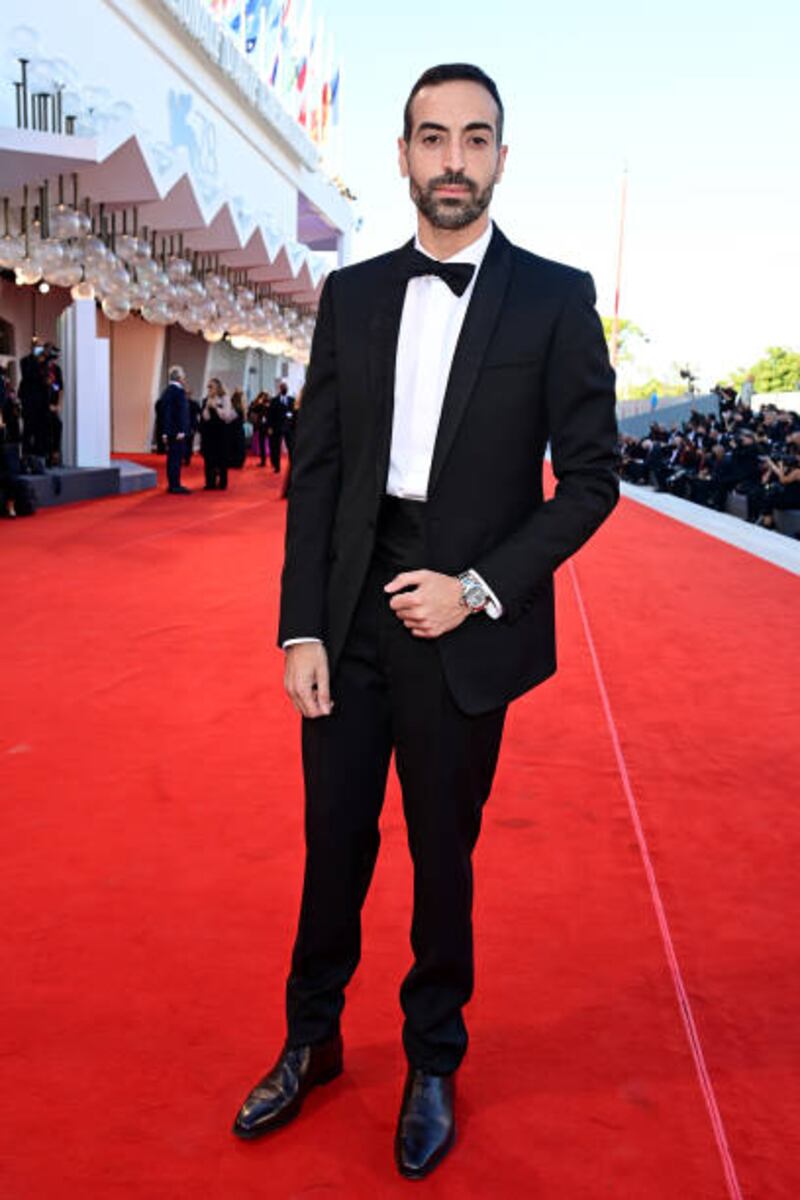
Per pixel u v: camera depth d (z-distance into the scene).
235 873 3.10
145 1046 2.28
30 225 12.71
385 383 1.86
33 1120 2.04
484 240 1.88
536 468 1.91
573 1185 1.90
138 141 11.57
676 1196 1.88
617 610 7.39
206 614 6.72
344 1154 1.97
